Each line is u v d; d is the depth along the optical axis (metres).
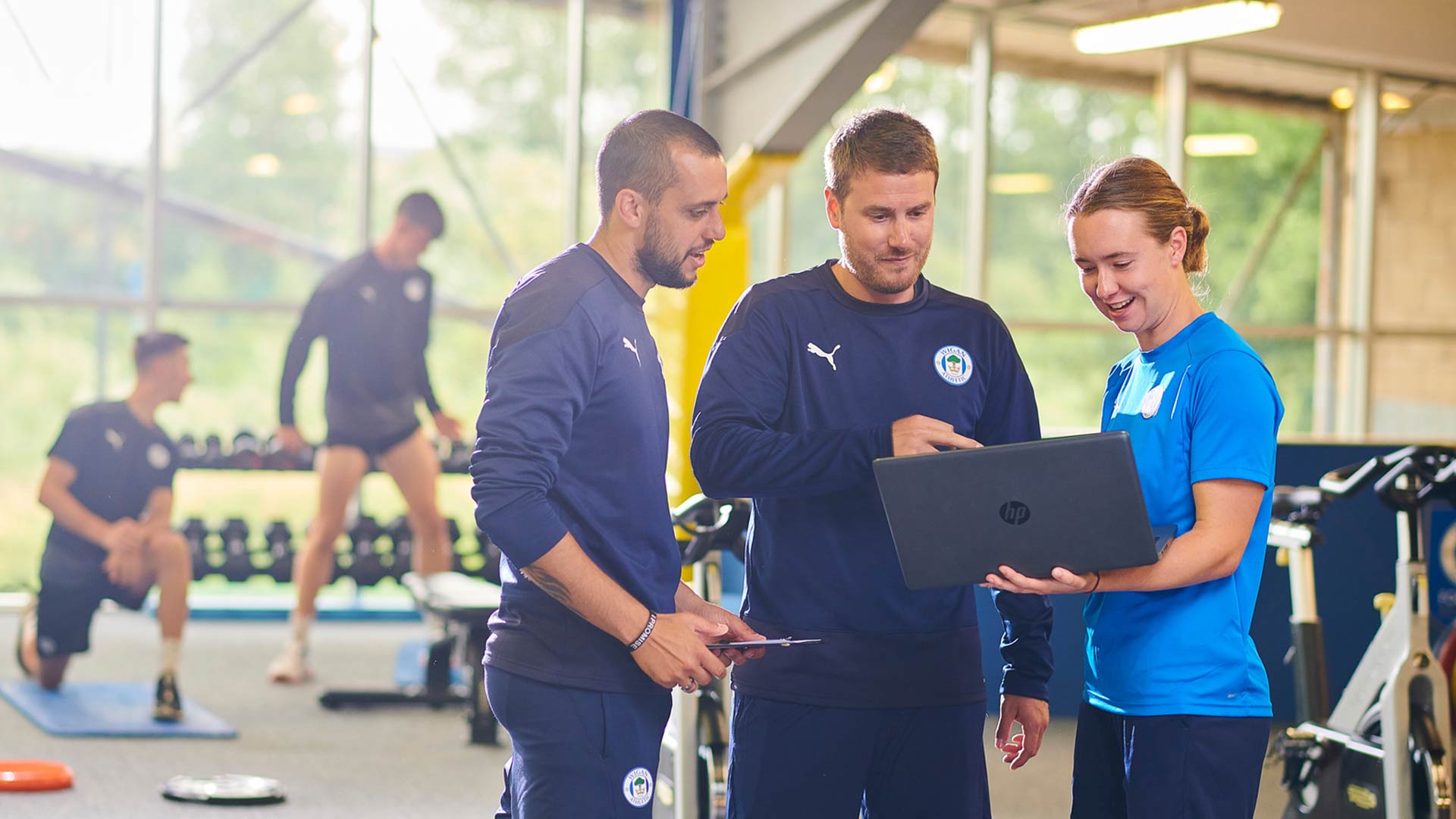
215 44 12.95
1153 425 2.19
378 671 6.38
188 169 12.91
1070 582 2.00
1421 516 3.69
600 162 2.12
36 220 12.10
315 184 13.08
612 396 2.05
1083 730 2.33
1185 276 2.24
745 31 6.53
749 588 2.38
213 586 9.97
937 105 13.26
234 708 5.46
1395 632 3.73
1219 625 2.14
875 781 2.33
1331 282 10.44
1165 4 8.61
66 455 5.26
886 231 2.19
